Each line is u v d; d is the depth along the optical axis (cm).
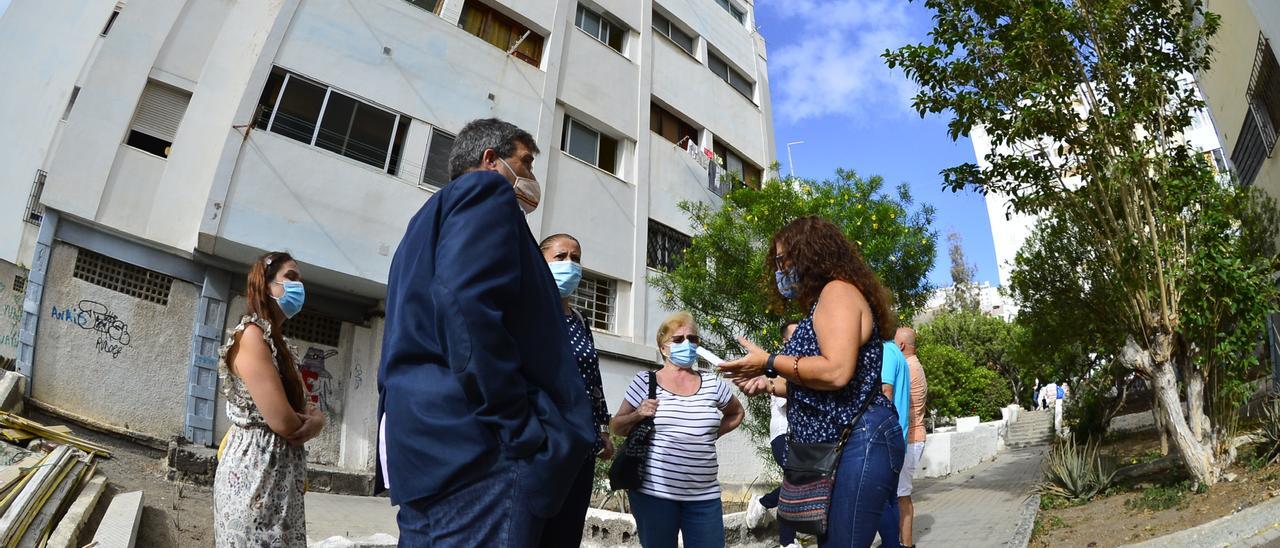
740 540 616
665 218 1767
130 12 1155
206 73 1203
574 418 197
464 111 1388
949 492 1180
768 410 1241
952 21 852
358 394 1238
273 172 1127
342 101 1231
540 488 182
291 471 304
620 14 1823
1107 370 1336
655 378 438
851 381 256
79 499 557
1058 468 898
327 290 1220
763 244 1251
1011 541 637
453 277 182
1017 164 885
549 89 1552
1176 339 794
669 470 407
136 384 1037
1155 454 1221
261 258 326
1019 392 3609
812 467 252
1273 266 865
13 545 413
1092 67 848
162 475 870
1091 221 873
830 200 1231
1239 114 1252
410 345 196
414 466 187
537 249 215
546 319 204
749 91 2294
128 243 1069
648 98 1808
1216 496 670
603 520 611
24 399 915
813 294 276
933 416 2698
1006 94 850
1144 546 553
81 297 1021
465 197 199
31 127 1289
